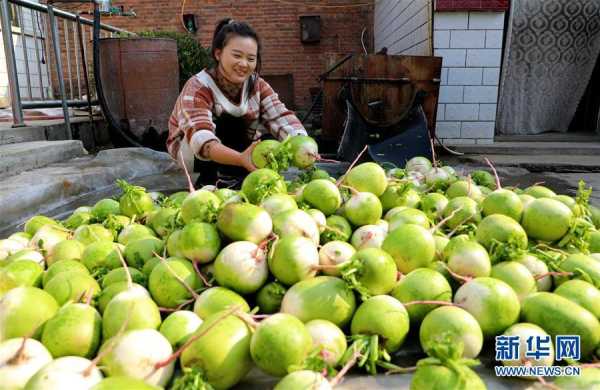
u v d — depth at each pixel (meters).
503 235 1.72
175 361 1.26
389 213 2.09
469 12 6.14
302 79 11.85
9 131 5.05
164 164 5.39
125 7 11.58
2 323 1.31
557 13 6.54
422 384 1.07
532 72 6.88
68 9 10.77
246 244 1.55
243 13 11.68
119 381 0.99
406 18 7.76
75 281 1.51
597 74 7.27
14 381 1.12
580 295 1.46
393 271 1.50
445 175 2.57
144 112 6.50
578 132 7.38
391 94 5.57
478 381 1.09
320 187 2.00
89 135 7.05
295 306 1.40
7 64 5.22
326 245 1.65
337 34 11.66
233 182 3.53
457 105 6.44
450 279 1.62
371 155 4.76
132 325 1.29
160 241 1.82
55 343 1.25
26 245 1.97
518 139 6.82
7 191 3.35
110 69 6.43
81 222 2.20
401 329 1.35
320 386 1.07
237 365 1.21
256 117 3.47
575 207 2.04
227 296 1.42
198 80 3.17
